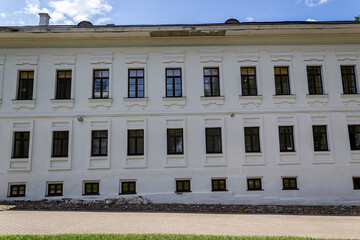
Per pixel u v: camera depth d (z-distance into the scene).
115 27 14.31
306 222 9.90
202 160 14.24
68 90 14.88
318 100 14.86
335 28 14.64
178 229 8.32
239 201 13.83
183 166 14.15
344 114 14.77
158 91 14.83
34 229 7.96
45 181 13.77
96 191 13.94
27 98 14.72
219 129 14.74
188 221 9.63
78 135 14.27
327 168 14.25
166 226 8.71
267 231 8.34
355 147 14.68
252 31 14.74
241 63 15.15
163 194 13.83
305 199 13.90
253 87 15.16
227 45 15.26
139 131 14.63
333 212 12.23
